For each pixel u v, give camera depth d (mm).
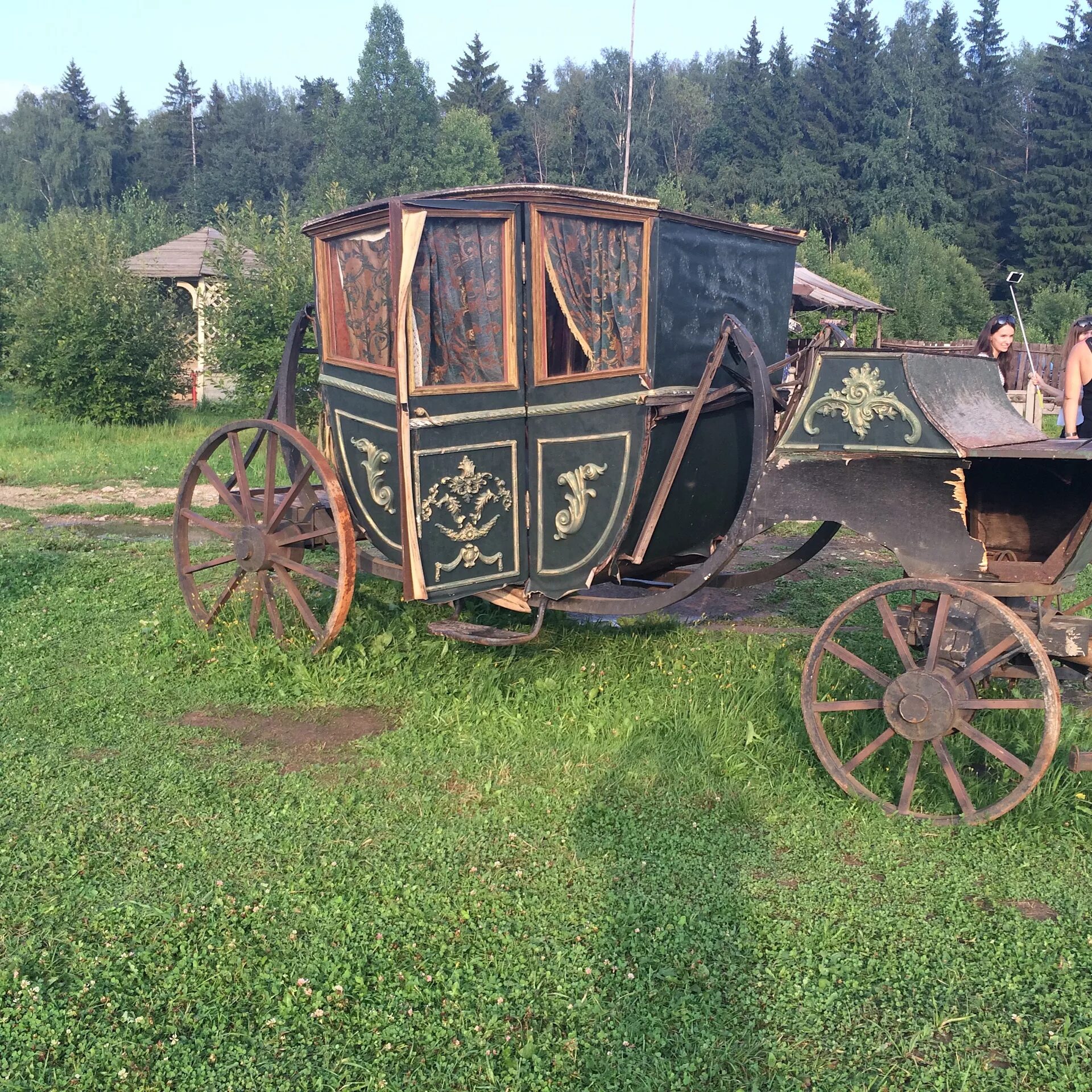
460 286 5285
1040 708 4250
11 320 24984
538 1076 3049
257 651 6555
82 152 85125
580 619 7301
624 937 3713
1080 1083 3008
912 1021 3287
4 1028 3229
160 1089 3006
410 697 5992
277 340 18359
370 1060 3131
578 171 74562
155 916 3799
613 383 5285
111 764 5082
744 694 5820
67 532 10703
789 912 3891
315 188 57469
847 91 74938
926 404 4344
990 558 4938
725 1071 3096
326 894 3959
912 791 4559
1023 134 77062
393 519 5805
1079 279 60219
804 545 6328
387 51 59562
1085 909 3887
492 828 4477
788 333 6445
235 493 8328
